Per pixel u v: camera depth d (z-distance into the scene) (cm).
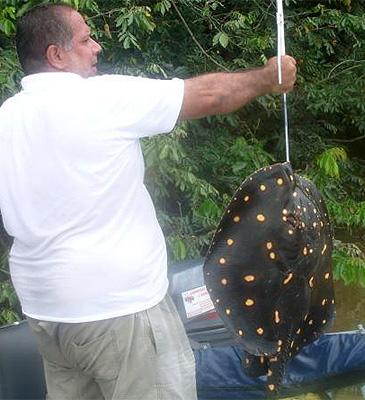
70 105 204
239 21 556
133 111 206
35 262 212
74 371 229
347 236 668
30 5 445
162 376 216
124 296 208
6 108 215
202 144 596
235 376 338
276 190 214
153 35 573
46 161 206
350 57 691
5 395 302
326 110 655
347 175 686
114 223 207
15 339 308
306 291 217
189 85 210
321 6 629
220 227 213
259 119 654
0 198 216
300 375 348
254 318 211
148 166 467
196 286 347
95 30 499
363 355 352
